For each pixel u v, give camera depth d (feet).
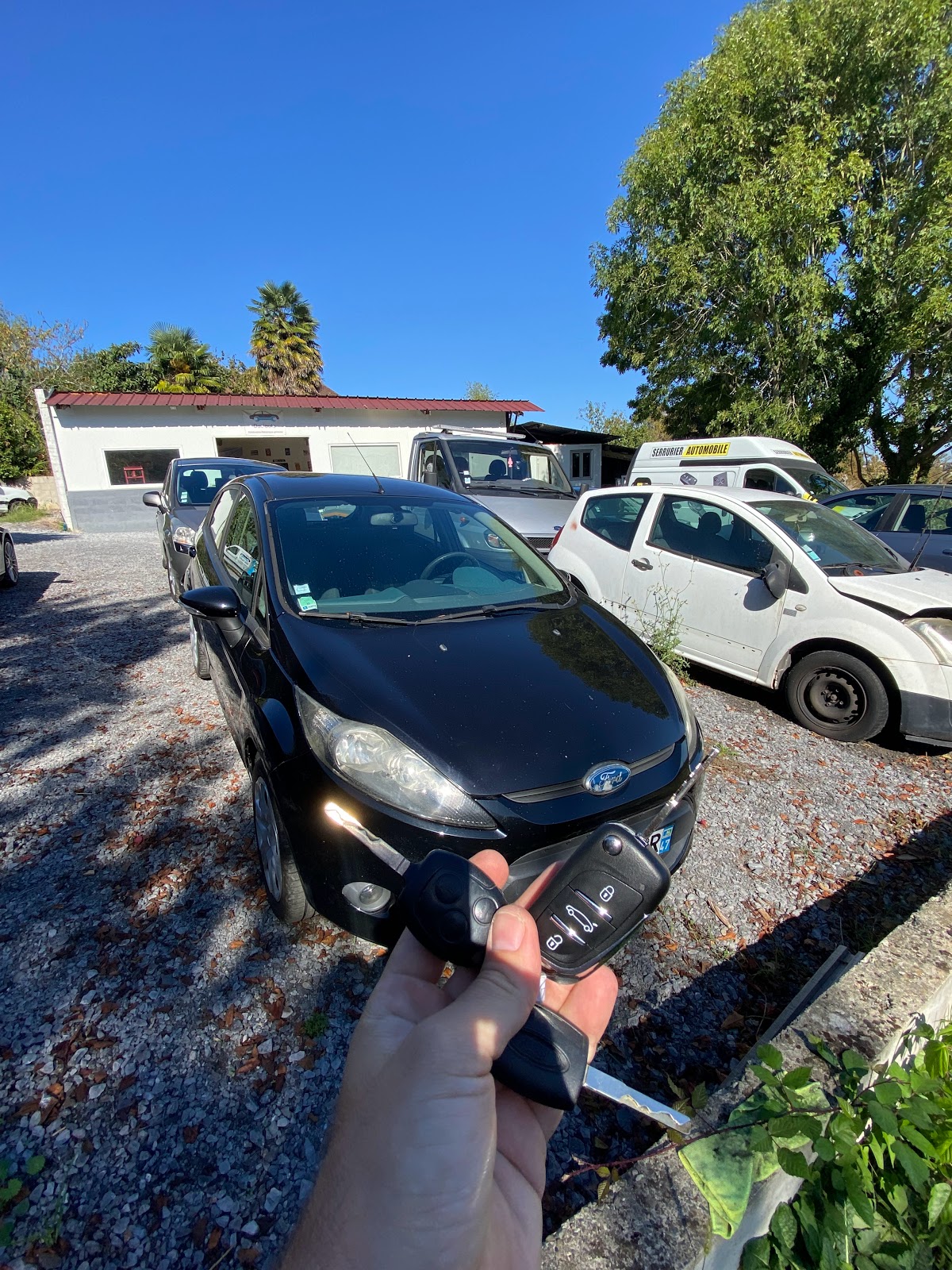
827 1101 4.64
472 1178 2.51
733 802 11.48
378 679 7.33
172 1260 4.76
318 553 9.77
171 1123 5.71
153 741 13.00
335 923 6.55
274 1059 6.33
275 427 55.01
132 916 8.14
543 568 11.75
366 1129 2.59
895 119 45.32
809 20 45.50
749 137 45.09
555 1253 3.81
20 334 95.61
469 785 6.34
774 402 48.14
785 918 8.68
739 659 15.57
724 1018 7.09
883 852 10.20
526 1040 2.82
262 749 7.48
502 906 3.15
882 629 13.16
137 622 22.11
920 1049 5.65
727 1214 3.92
